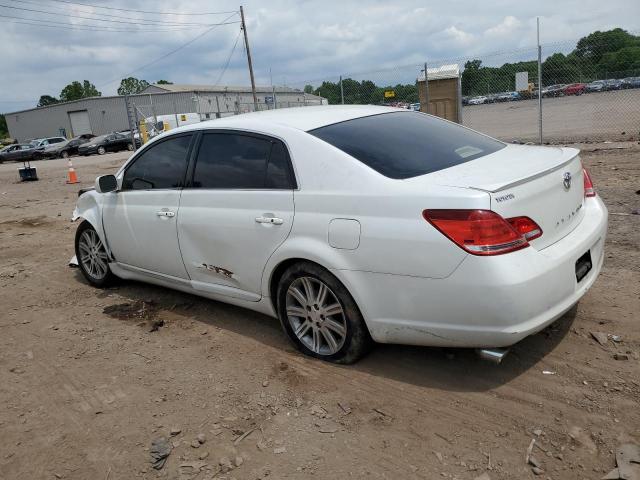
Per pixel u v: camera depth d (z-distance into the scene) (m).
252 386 3.41
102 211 5.12
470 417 2.90
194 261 4.25
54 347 4.23
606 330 3.63
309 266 3.44
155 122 28.36
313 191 3.38
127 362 3.88
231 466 2.70
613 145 12.16
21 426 3.19
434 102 14.19
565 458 2.55
